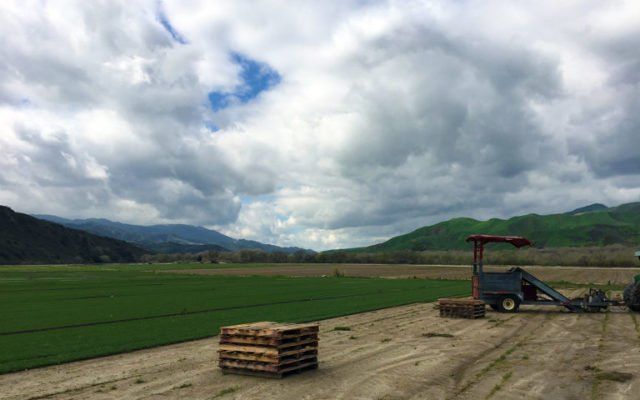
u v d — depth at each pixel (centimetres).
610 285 5853
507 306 3008
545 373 1366
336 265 14262
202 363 1545
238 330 1378
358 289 5147
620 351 1688
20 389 1248
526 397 1139
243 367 1355
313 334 1438
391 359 1566
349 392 1187
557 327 2316
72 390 1230
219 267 13850
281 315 2848
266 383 1276
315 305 3441
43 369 1488
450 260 14725
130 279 7575
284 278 7925
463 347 1777
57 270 11788
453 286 5672
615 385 1237
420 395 1158
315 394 1170
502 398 1132
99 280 7275
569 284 5988
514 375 1345
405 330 2233
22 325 2483
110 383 1298
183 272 10575
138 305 3512
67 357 1639
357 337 2031
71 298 4144
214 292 4781
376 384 1258
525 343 1866
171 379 1330
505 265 12450
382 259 16062
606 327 2305
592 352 1673
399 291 4828
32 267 14312
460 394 1165
